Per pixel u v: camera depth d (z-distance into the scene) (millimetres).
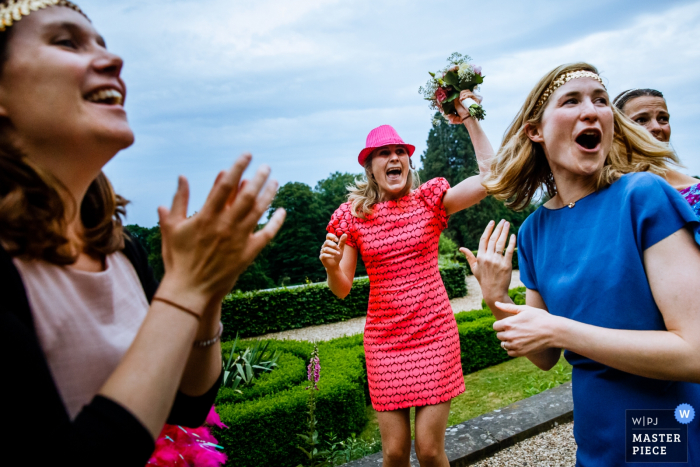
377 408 2367
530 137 1492
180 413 957
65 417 617
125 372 590
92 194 881
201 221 621
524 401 3783
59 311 700
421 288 2416
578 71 1354
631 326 1137
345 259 2688
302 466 3506
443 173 36531
